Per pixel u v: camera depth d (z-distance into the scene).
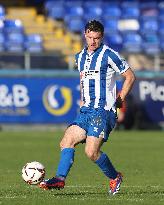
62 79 73.75
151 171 40.44
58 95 73.62
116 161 46.34
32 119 73.25
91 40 26.56
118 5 101.25
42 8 101.75
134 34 94.94
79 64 27.22
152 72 76.00
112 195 28.12
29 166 25.95
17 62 73.81
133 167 42.59
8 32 90.69
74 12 97.94
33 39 90.69
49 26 95.62
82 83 27.16
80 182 34.47
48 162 45.22
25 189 30.94
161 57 78.56
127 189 31.25
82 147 58.00
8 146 56.78
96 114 26.42
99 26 26.47
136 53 79.06
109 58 26.66
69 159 26.12
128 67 26.83
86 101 26.95
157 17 99.56
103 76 26.78
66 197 27.44
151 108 76.25
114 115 26.86
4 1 101.94
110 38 93.12
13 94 72.69
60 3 99.19
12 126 73.75
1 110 72.56
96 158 26.94
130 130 76.62
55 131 73.00
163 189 31.42
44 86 73.38
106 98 26.78
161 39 95.00
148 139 65.38
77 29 95.56
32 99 73.12
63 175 26.00
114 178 28.03
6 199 26.69
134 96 76.06
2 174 37.97
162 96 76.25
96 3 100.31
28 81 73.00
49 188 26.00
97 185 33.03
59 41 92.88
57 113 73.75
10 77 72.62
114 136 68.69
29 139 63.59
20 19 96.88
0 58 73.56
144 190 30.89
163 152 53.31
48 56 74.31
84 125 26.53
